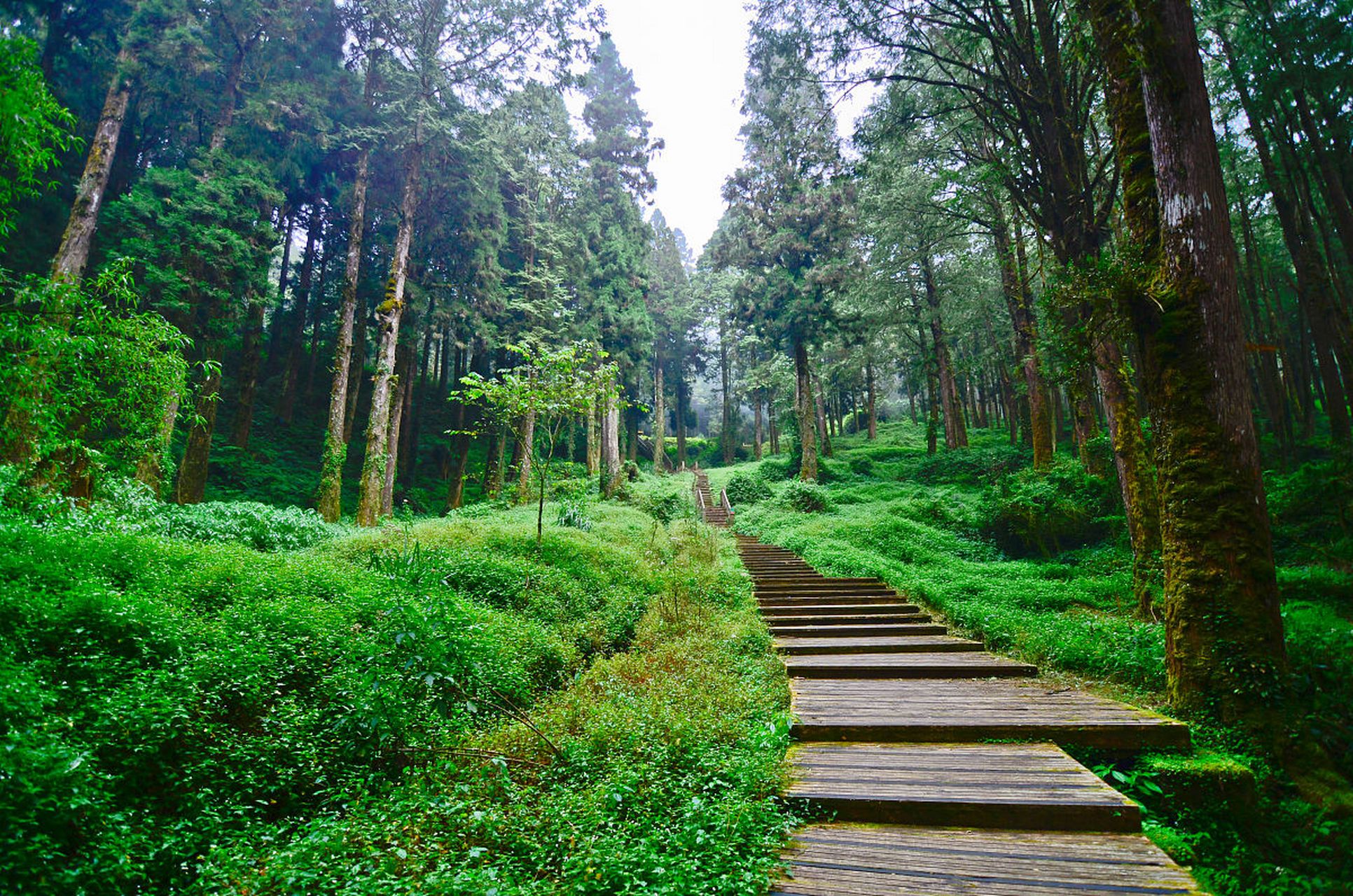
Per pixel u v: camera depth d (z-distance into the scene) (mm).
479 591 8133
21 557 4859
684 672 6207
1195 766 3836
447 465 29234
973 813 3211
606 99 31953
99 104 18484
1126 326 5637
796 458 30922
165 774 3494
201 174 16297
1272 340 18141
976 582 10812
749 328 30094
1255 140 13570
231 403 25141
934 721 4449
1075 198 9305
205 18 17922
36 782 2695
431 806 3420
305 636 5137
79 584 4629
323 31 20250
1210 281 5004
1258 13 11953
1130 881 2609
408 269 24188
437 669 4223
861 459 30656
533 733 4477
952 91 14023
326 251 28078
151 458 8602
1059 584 10672
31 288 6051
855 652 7320
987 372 34906
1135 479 8633
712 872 2670
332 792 3797
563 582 9062
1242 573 4727
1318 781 4059
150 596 5113
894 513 18656
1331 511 10523
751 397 46188
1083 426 16562
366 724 3936
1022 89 10141
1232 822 3699
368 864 2758
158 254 14898
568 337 25375
